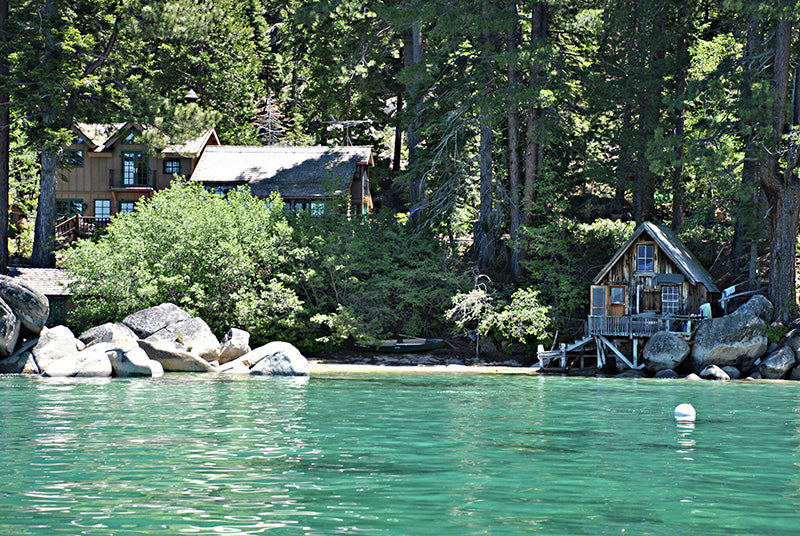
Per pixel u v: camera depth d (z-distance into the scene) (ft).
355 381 96.89
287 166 188.96
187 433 50.65
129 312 129.49
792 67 128.67
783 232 120.16
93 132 193.77
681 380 107.96
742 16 131.75
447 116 146.00
